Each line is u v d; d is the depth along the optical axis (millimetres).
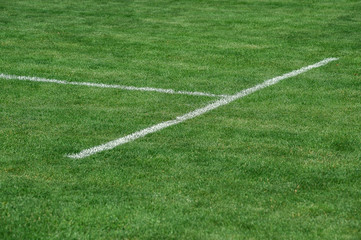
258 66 10164
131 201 5008
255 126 7082
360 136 6746
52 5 16469
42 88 8672
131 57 10734
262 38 12445
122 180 5457
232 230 4547
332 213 4840
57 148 6250
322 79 9320
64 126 7000
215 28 13492
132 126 7039
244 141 6559
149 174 5609
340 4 16781
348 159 6055
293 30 13289
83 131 6828
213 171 5695
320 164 5914
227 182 5441
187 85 8961
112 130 6887
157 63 10336
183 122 7211
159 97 8312
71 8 16016
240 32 13062
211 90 8703
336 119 7383
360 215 4809
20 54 10836
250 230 4547
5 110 7590
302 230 4555
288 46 11695
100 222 4656
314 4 16797
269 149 6312
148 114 7531
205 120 7305
